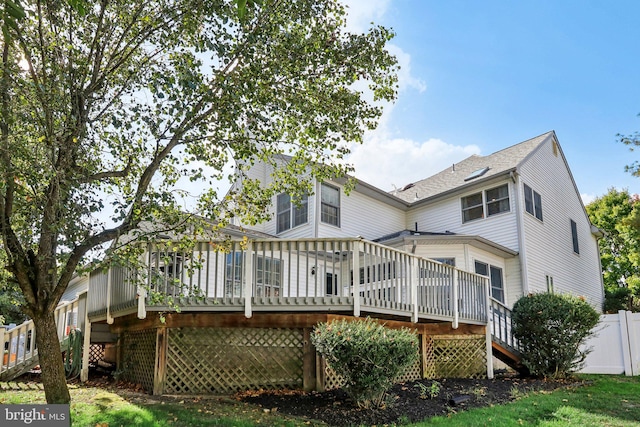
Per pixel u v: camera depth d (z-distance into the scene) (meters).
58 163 5.22
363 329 6.43
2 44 5.52
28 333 10.27
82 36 5.91
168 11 5.82
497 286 14.52
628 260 24.94
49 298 5.37
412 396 7.21
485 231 15.43
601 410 6.73
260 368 7.79
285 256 12.77
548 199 17.00
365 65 6.59
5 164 4.63
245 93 5.97
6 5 3.49
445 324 9.81
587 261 19.78
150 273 6.51
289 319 7.84
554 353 9.65
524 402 7.13
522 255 14.38
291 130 7.01
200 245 7.53
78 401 6.60
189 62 5.89
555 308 9.67
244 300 7.42
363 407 6.38
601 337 11.11
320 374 7.55
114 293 8.45
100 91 5.87
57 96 5.04
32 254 5.48
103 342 10.33
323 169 7.31
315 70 6.64
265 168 15.84
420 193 18.20
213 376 7.64
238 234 12.34
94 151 6.04
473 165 18.36
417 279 8.66
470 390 7.76
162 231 5.82
